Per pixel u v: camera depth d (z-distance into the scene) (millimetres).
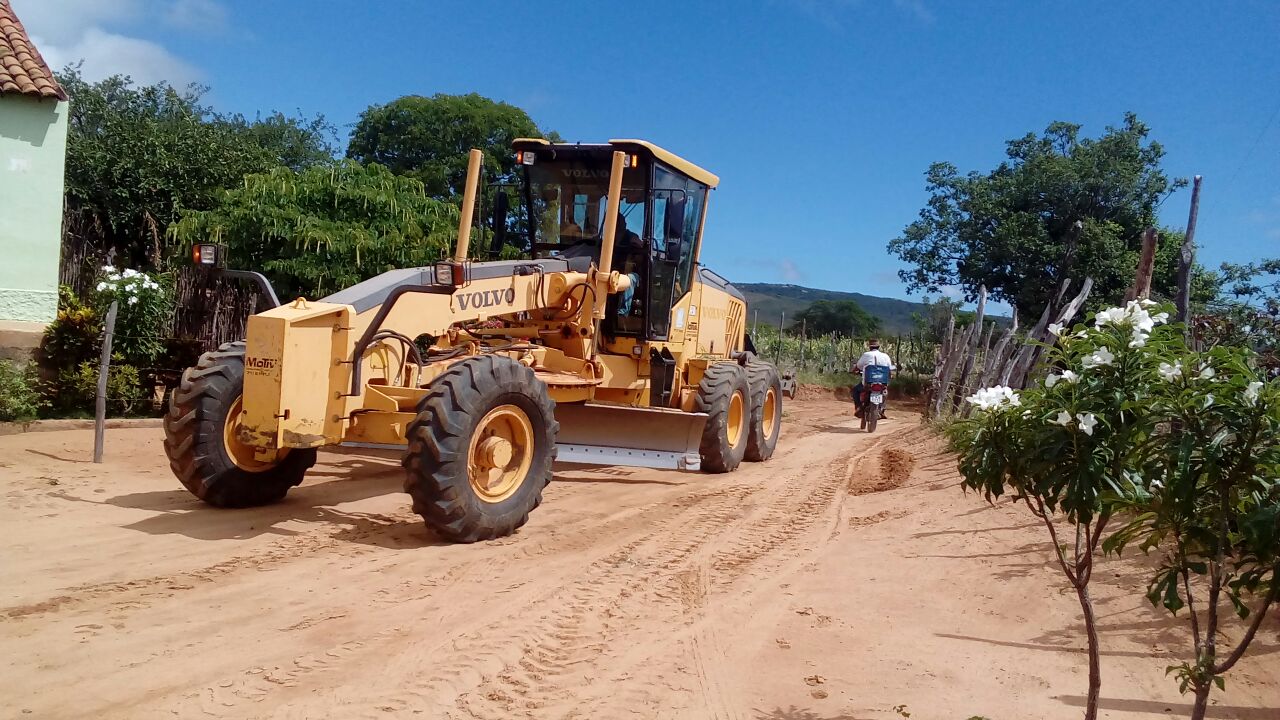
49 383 10148
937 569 5441
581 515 7129
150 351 10703
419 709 3404
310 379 5910
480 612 4559
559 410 8312
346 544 5797
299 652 3906
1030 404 2947
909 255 27234
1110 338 2773
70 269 13281
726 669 3945
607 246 8297
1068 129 25328
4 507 6281
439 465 5770
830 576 5453
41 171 10789
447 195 26031
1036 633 4355
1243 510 2750
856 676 3885
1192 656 3930
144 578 4836
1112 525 5590
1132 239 23875
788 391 23328
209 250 6309
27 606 4312
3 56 10812
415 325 6645
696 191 9992
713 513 7383
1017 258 24094
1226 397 2639
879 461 10352
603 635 4340
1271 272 15250
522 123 27188
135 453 8680
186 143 16781
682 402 10055
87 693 3393
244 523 6199
